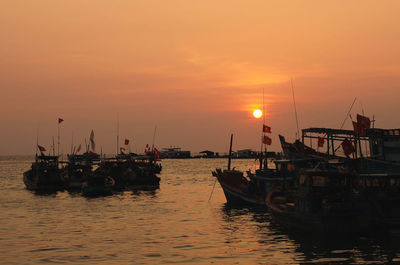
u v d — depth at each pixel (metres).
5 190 78.88
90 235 34.78
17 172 159.50
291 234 34.84
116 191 77.81
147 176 82.44
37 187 76.56
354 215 32.62
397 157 49.44
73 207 53.91
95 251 28.98
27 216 46.00
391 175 34.50
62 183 78.75
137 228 38.16
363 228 32.97
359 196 34.00
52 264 25.67
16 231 36.72
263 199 53.03
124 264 25.58
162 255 27.78
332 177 33.66
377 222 33.50
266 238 33.25
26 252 28.75
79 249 29.58
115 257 27.30
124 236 34.31
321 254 27.75
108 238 33.50
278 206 40.72
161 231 36.53
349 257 26.97
